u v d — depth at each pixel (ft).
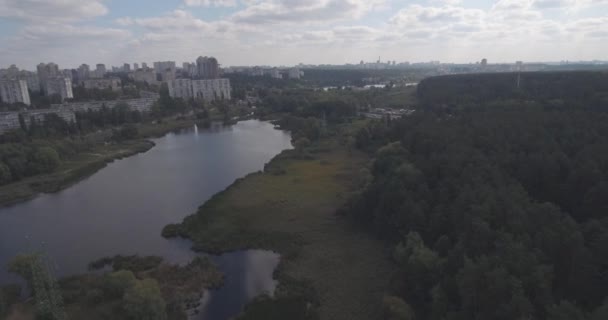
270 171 450.30
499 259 167.73
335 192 374.22
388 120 609.83
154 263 249.55
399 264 224.12
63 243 283.59
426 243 238.48
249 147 604.90
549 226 192.34
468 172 264.72
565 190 246.47
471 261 170.91
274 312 200.23
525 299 146.72
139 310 184.55
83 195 392.47
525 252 170.19
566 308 140.15
